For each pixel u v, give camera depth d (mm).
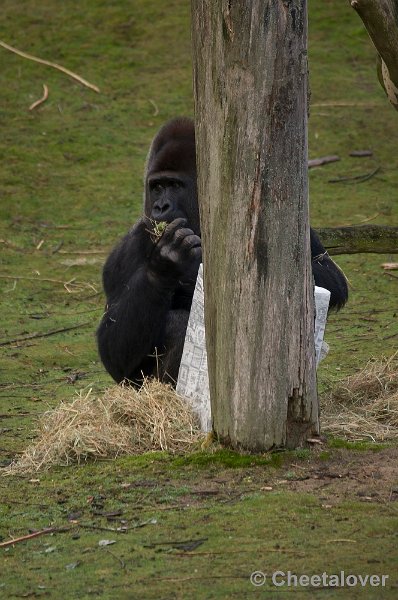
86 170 26719
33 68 31484
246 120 9328
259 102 9297
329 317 18422
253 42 9211
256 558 7918
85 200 25250
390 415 11891
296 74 9344
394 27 10383
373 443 10469
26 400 14422
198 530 8547
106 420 11172
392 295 19719
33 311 19547
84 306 19812
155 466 10172
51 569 8047
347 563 7715
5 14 34219
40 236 23547
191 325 11547
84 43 32781
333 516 8625
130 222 24109
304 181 9547
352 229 14883
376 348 16172
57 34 33125
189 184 13523
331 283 13062
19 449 11875
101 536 8648
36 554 8398
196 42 9523
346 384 12938
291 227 9484
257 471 9719
